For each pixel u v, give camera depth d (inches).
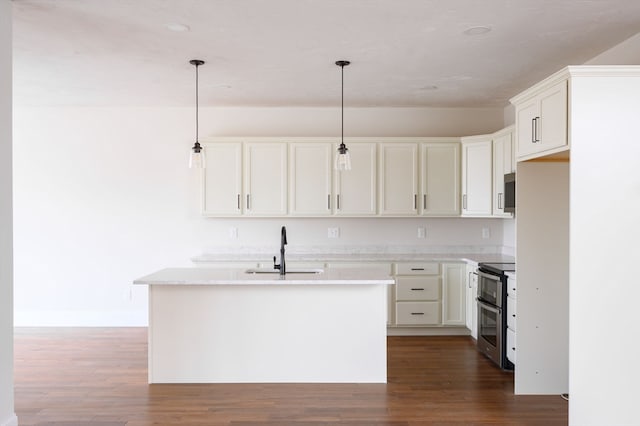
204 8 124.7
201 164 172.6
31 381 159.5
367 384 157.0
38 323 241.0
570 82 115.7
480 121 244.1
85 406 138.6
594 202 115.3
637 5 122.7
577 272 115.3
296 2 121.0
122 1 120.5
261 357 157.9
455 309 221.3
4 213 114.1
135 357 186.7
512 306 166.1
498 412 135.2
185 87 203.3
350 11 126.6
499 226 245.0
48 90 208.4
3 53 113.7
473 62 169.6
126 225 241.6
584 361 115.1
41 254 240.4
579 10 125.8
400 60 167.0
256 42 149.4
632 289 115.3
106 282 241.3
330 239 243.3
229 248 242.5
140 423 127.4
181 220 242.2
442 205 229.8
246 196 227.6
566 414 133.9
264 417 131.3
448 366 176.2
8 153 115.7
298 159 227.8
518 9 125.2
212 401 142.1
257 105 237.8
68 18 131.0
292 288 157.6
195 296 157.0
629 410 115.6
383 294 158.2
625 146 115.3
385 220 244.1
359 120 243.1
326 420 129.5
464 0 119.8
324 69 177.6
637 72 114.7
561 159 143.1
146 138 241.3
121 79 191.3
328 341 158.2
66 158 239.9
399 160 229.0
